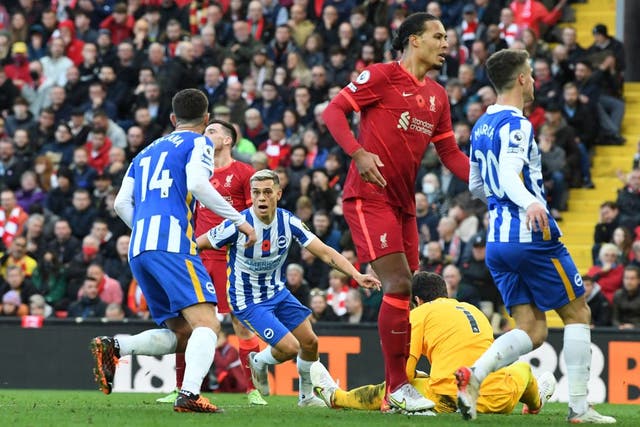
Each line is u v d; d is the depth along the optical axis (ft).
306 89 163.63
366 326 123.54
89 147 170.19
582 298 68.85
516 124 67.21
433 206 146.82
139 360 125.70
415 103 74.18
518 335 68.13
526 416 76.84
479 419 69.92
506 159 66.49
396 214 75.00
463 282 134.31
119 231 153.07
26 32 192.03
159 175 70.44
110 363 70.95
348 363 123.54
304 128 162.61
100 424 62.44
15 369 130.52
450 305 81.30
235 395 115.96
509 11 168.04
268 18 182.91
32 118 176.45
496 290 133.39
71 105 178.29
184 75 173.37
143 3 190.60
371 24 174.29
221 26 182.80
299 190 152.76
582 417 68.90
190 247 70.08
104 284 143.02
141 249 69.67
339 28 173.68
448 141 77.71
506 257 68.03
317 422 65.72
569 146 153.28
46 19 191.42
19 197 166.50
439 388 79.15
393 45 76.54
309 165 156.76
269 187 85.51
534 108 157.99
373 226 73.51
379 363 123.13
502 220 68.28
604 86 161.17
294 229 85.87
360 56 169.37
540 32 170.81
